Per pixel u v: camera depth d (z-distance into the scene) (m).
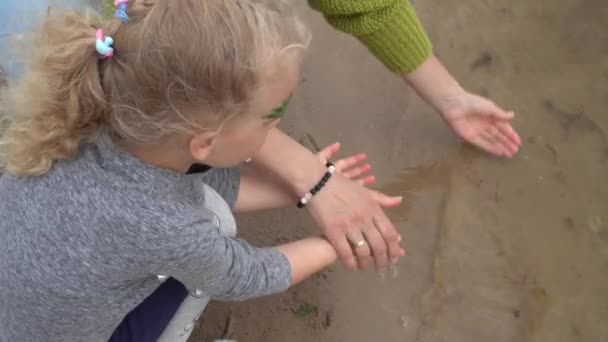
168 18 0.94
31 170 1.07
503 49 1.87
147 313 1.30
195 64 0.94
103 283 1.09
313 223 1.70
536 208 1.64
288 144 1.44
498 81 1.82
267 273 1.26
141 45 0.95
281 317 1.62
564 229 1.61
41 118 1.03
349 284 1.63
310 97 1.88
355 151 1.78
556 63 1.82
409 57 1.53
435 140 1.76
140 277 1.13
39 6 1.45
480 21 1.92
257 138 1.12
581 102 1.76
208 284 1.17
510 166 1.70
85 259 1.06
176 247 1.07
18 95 1.05
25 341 1.18
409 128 1.79
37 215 1.07
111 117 1.02
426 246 1.64
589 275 1.55
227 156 1.13
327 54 1.94
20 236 1.09
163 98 0.97
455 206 1.67
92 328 1.17
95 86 0.99
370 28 1.44
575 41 1.85
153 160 1.07
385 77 1.88
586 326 1.50
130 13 0.97
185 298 1.32
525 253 1.60
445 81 1.62
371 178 1.56
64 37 1.00
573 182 1.66
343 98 1.87
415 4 1.97
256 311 1.63
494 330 1.53
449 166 1.73
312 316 1.61
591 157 1.69
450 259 1.62
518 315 1.53
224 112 1.00
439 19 1.94
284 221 1.72
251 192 1.52
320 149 1.79
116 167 1.05
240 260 1.20
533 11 1.92
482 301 1.56
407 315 1.57
